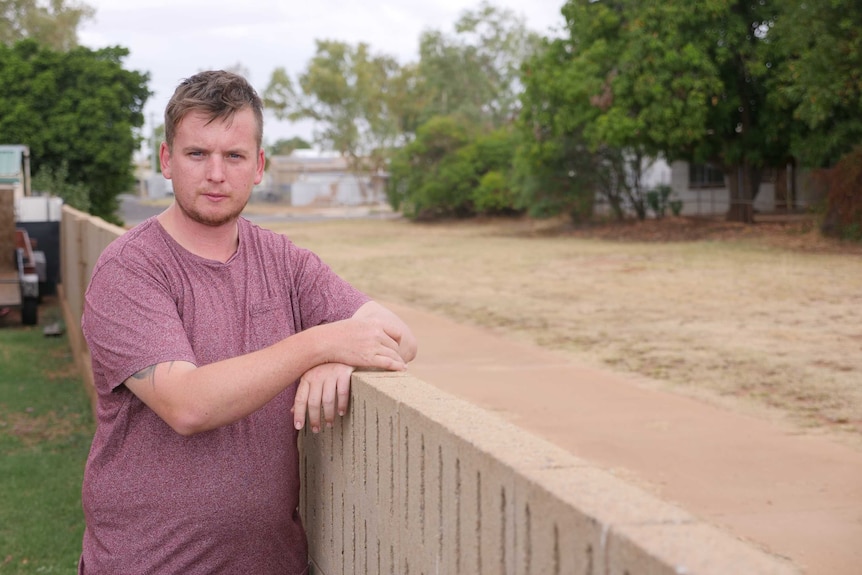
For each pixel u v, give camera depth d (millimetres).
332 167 88375
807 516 4953
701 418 7211
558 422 7133
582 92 30109
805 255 21594
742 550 887
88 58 30875
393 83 67125
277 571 2137
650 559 885
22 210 17703
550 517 1075
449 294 16469
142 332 1932
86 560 2107
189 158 2025
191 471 2008
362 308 2256
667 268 19781
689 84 26844
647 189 37656
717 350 10195
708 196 38844
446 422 1436
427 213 49562
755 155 29172
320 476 2225
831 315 12508
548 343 11055
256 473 2049
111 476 2033
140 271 2008
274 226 47625
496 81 68750
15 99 29500
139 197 104562
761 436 6648
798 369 9055
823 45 22203
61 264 15531
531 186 36906
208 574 2035
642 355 10062
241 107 2035
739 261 20688
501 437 1335
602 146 35625
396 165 50000
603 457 6137
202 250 2107
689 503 5188
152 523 2010
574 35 31953
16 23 50875
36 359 10664
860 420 7094
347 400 1957
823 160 26281
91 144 29844
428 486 1489
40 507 5613
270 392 1898
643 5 28281
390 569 1698
